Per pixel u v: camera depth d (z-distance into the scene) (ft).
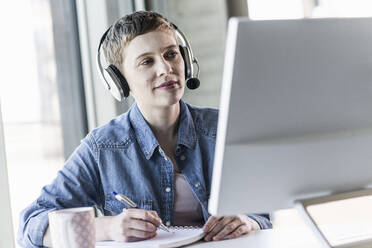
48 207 4.81
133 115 5.13
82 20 7.88
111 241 4.06
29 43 7.16
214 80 9.75
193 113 5.28
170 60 4.82
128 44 4.81
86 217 3.39
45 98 7.32
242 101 2.80
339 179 3.14
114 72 4.93
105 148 5.03
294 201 3.15
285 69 2.83
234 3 10.05
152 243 3.79
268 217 4.90
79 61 7.86
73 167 5.02
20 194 6.87
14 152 6.86
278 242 3.72
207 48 9.70
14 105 6.89
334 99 2.96
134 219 3.99
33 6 7.25
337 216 3.93
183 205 4.92
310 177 3.07
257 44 2.75
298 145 2.93
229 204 3.03
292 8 10.90
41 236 4.35
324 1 11.12
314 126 2.96
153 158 4.97
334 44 2.89
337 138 2.99
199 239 4.03
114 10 8.18
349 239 3.35
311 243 3.57
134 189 4.91
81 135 7.79
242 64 2.75
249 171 2.95
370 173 3.19
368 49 2.97
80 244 3.36
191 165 4.96
